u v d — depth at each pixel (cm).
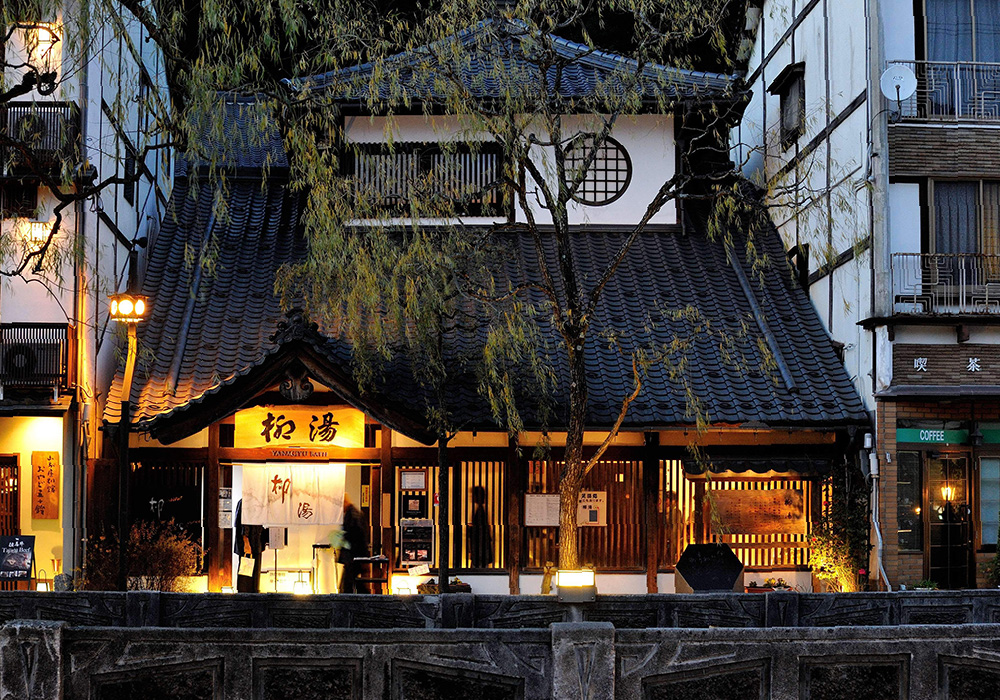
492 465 1480
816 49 1691
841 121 1579
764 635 675
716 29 1298
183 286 1650
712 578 1243
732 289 1694
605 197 1784
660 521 1491
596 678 646
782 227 1844
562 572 866
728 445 1495
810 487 1516
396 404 1313
